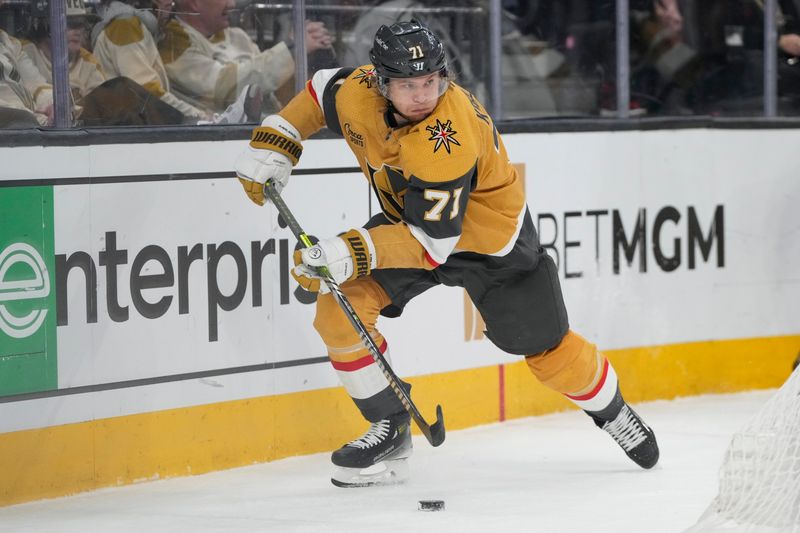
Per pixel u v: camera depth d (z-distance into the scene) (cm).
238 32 1270
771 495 881
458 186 951
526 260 1070
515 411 1451
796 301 1645
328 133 1276
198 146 1174
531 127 1441
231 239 1203
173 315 1166
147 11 1209
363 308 1068
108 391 1126
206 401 1193
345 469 1118
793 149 1630
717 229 1590
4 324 1057
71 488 1105
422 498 1073
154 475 1160
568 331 1129
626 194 1520
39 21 1136
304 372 1265
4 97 1125
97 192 1109
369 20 1360
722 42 1609
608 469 1188
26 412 1073
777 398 905
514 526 964
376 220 1077
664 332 1559
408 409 1022
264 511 1034
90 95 1179
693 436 1338
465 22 1432
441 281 1094
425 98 948
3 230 1052
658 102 1585
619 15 1534
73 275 1098
